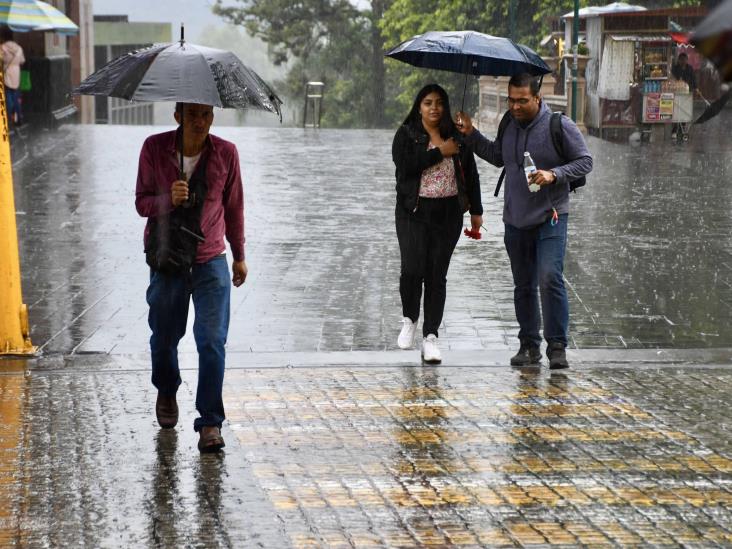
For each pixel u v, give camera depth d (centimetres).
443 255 1091
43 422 922
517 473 804
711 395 998
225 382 1038
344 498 755
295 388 1020
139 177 850
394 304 1370
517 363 1099
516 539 687
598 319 1286
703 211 2064
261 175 2602
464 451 851
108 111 8950
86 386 1026
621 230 1866
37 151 3012
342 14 8138
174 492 769
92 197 2225
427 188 1074
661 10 3650
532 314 1101
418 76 6656
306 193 2311
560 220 1062
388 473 804
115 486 780
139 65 822
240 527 707
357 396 995
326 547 675
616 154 3133
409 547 675
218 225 860
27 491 771
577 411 952
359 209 2102
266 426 911
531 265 1091
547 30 5516
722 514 729
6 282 1127
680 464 823
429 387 1023
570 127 1048
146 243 854
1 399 985
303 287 1455
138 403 975
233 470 811
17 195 2248
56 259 1631
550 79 4106
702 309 1334
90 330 1243
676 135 3675
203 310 854
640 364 1103
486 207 2152
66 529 705
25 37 3756
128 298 1396
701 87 3806
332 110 8338
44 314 1313
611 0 5309
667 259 1628
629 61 3628
